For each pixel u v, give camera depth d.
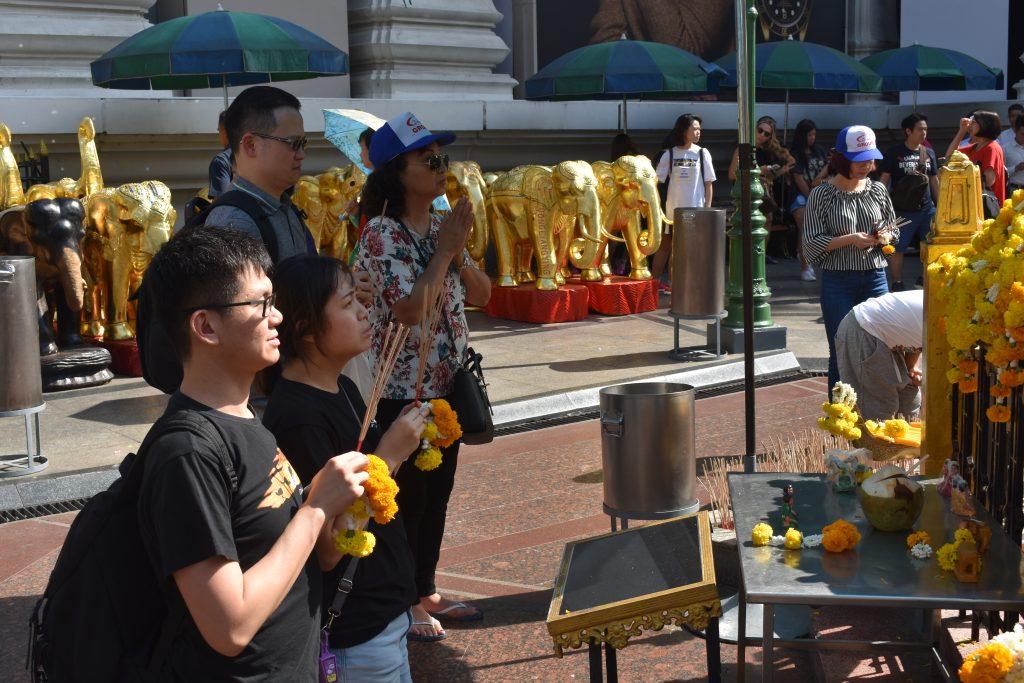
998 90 17.19
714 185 16.06
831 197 6.44
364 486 2.12
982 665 2.52
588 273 10.95
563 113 13.66
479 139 13.02
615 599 2.86
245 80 10.39
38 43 9.93
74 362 7.81
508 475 6.04
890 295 5.44
